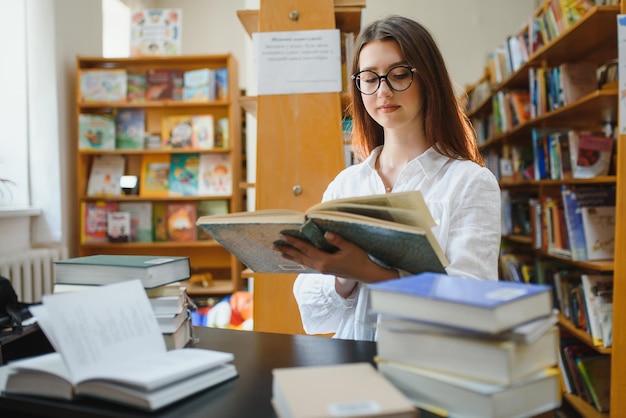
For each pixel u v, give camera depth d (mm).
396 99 1160
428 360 620
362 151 1441
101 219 3982
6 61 3658
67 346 674
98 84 3949
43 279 3412
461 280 694
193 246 4398
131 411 640
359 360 837
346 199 847
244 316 3322
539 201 3049
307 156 2037
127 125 4062
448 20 6551
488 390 558
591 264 2223
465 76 6566
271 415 632
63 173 3768
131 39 4102
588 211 2322
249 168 4098
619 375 2014
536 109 2916
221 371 744
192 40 6555
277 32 2029
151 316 795
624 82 1932
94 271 890
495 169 4473
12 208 3398
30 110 3699
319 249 905
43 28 3674
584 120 2867
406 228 745
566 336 2750
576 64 2570
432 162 1201
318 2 2033
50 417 682
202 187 4074
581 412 2398
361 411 521
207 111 4215
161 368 687
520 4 6492
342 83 2209
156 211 4137
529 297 597
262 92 2041
